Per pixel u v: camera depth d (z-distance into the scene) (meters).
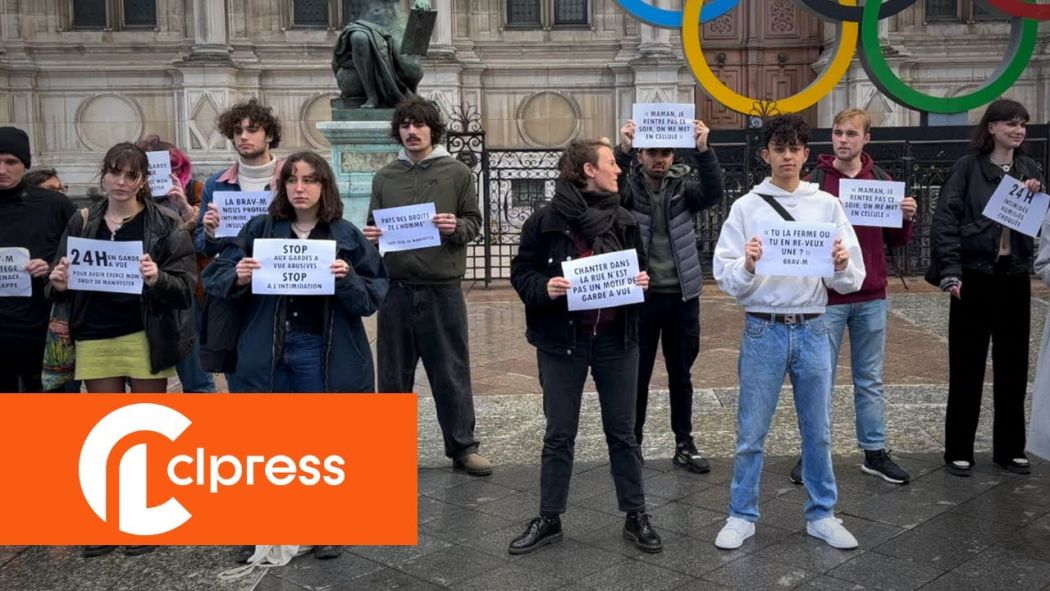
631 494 4.84
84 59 23.31
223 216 5.64
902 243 5.89
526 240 4.85
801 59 23.66
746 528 4.84
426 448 6.53
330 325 4.78
